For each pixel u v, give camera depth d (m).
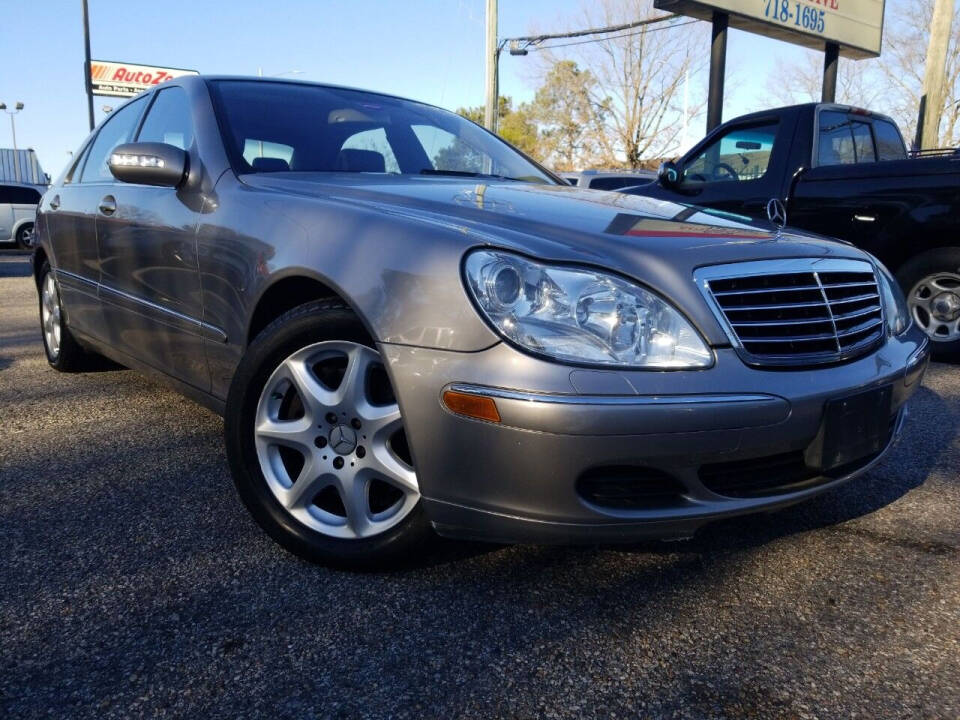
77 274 3.95
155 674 1.80
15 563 2.29
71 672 1.80
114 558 2.32
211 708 1.69
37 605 2.07
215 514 2.63
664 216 2.44
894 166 5.25
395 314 2.01
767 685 1.79
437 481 1.99
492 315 1.90
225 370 2.74
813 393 2.04
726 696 1.75
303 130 3.17
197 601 2.09
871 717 1.69
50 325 4.61
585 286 1.91
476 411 1.89
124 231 3.34
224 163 2.89
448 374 1.92
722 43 12.54
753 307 2.04
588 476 1.91
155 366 3.30
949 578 2.26
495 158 3.63
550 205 2.43
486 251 1.97
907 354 2.46
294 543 2.28
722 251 2.11
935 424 3.78
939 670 1.84
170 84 3.58
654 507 1.96
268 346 2.29
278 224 2.45
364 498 2.21
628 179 11.80
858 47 14.48
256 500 2.35
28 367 4.83
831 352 2.18
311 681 1.78
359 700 1.72
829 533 2.55
